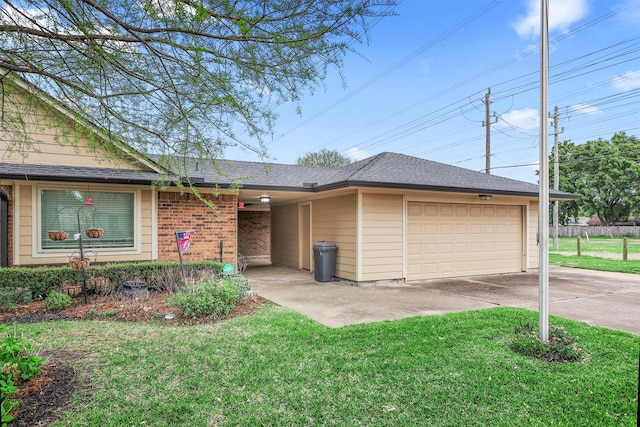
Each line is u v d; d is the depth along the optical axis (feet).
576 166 129.59
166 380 11.39
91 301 21.80
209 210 29.89
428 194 32.65
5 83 10.87
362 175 30.19
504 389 10.82
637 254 58.49
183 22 8.34
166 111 10.93
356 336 15.52
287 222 44.16
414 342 14.71
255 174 34.06
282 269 41.96
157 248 28.17
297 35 8.99
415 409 9.77
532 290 27.48
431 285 29.96
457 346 14.28
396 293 26.37
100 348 14.05
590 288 28.17
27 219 24.44
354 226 30.30
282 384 11.16
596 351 13.78
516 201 37.55
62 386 10.80
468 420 9.27
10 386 8.82
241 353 13.60
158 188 25.09
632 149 122.93
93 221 26.27
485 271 35.91
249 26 8.46
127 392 10.59
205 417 9.36
